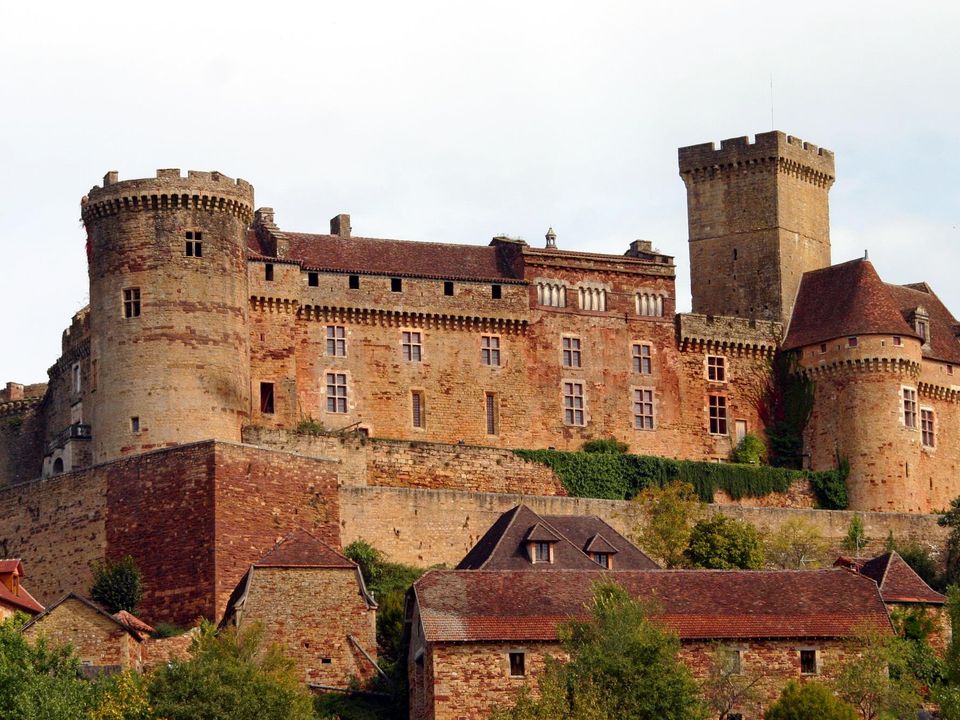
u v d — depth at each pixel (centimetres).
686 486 13088
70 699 8681
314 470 11800
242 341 12612
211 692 8975
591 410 13988
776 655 9856
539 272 14012
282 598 10325
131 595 11200
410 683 9769
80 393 13112
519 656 9462
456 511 12312
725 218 15200
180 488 11294
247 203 12731
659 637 9331
